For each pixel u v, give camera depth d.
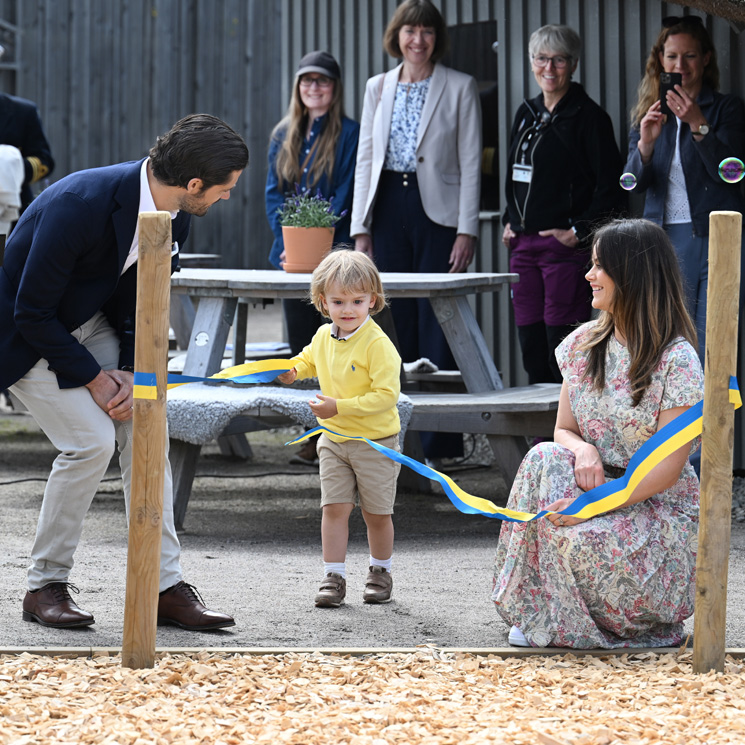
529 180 10.80
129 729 4.46
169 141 5.62
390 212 11.55
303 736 4.41
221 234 25.06
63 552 6.09
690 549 5.79
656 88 10.04
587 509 5.58
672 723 4.59
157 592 5.27
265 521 9.34
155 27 23.84
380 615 6.48
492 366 9.96
